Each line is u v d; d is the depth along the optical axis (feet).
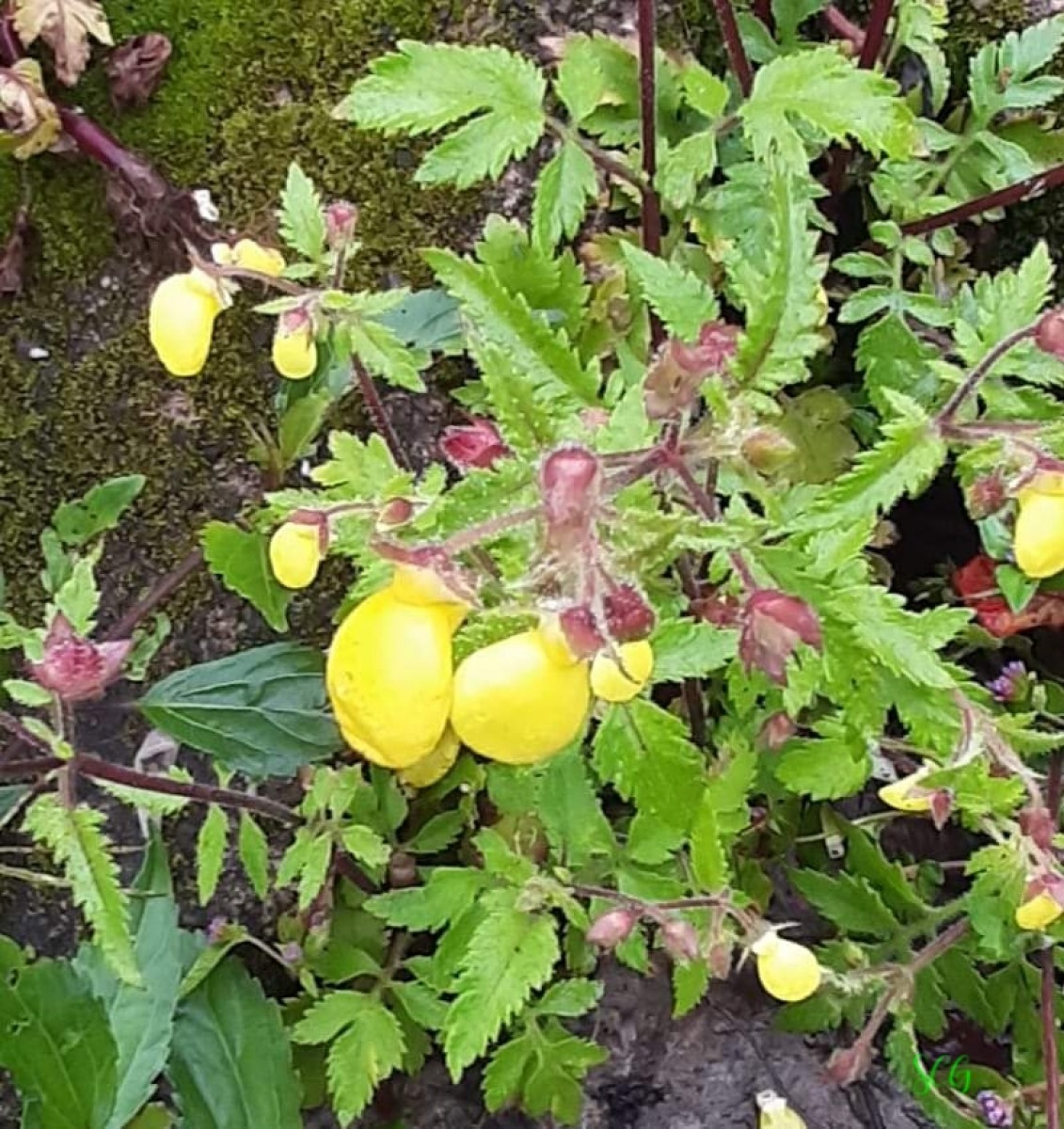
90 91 0.63
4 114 0.60
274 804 0.58
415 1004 0.61
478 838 0.56
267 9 0.64
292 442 0.61
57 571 0.60
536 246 0.59
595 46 0.63
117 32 0.63
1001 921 0.59
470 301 0.48
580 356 0.61
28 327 0.64
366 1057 0.59
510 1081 0.60
